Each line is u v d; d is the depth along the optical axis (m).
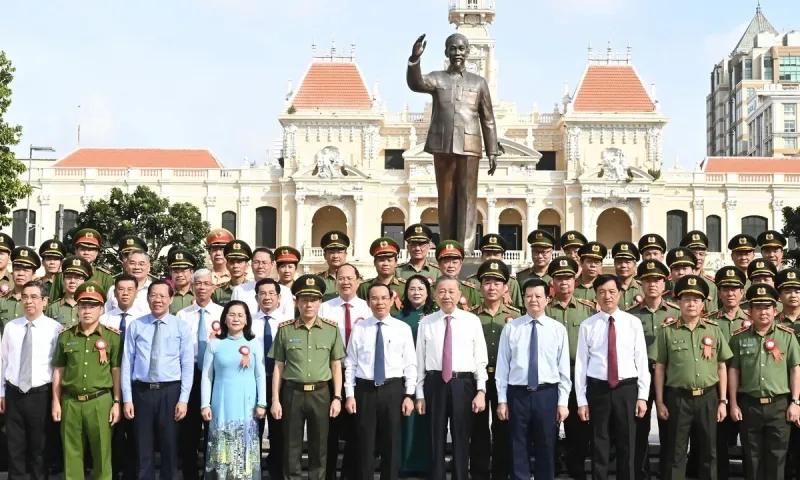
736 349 15.02
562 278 15.94
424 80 19.16
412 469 15.48
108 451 14.73
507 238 80.69
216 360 14.38
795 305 15.98
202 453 16.81
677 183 79.31
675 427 14.63
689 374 14.56
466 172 19.58
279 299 16.36
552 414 14.41
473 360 14.66
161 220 64.31
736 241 19.47
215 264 19.39
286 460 14.49
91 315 14.64
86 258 18.44
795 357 14.73
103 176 78.81
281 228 78.69
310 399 14.44
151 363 14.66
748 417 14.80
